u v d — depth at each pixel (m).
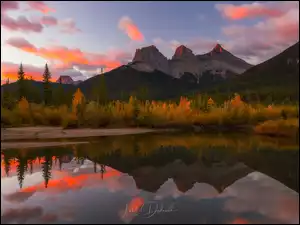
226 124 91.31
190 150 33.56
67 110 82.25
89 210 11.16
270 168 21.52
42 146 36.38
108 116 82.19
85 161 25.06
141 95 127.19
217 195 13.43
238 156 28.36
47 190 14.59
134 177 18.09
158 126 86.31
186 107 94.44
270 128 62.94
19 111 72.06
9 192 14.21
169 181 16.83
